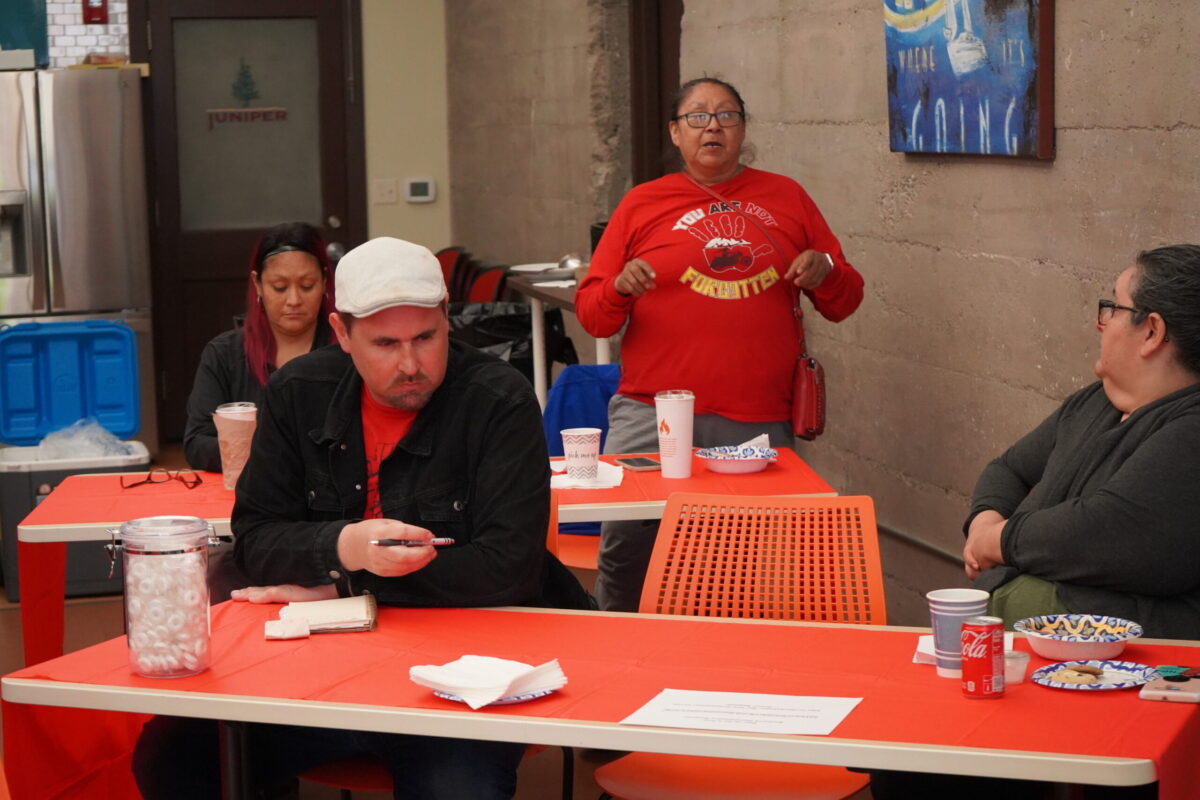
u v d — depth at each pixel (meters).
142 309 7.50
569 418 4.18
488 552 2.34
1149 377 2.43
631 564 3.69
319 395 2.49
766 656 2.06
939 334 4.15
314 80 8.55
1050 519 2.42
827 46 4.68
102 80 7.25
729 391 3.85
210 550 3.34
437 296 2.31
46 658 3.40
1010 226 3.76
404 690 1.92
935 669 1.98
